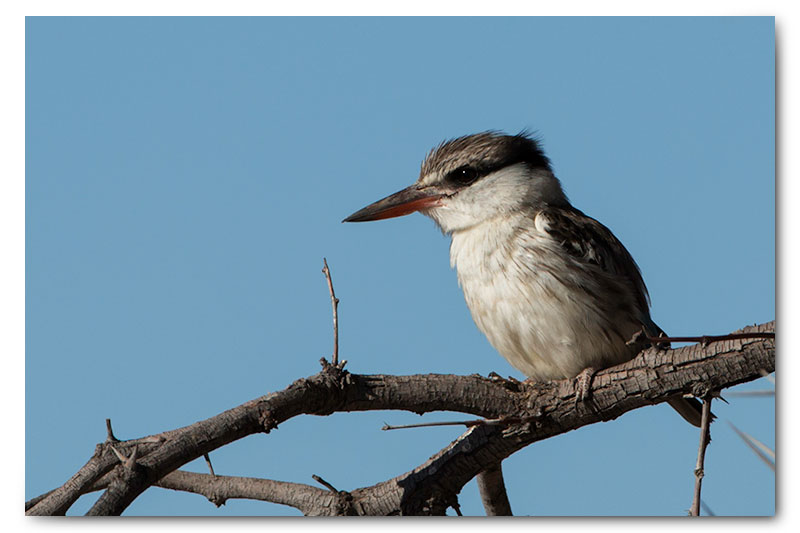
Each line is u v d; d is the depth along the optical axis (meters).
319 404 5.88
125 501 5.04
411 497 6.49
